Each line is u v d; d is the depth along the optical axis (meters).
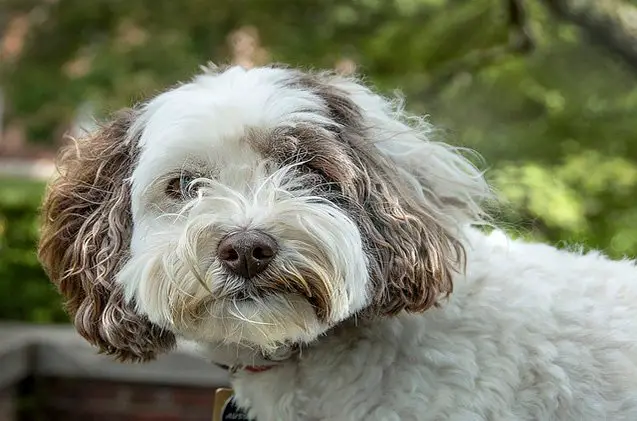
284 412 2.86
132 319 2.76
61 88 7.65
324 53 7.54
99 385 5.43
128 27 7.87
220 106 2.69
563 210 6.42
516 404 2.72
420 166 3.01
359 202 2.73
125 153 3.01
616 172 6.89
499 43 7.31
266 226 2.44
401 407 2.69
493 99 7.26
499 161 6.82
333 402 2.78
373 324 2.80
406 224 2.72
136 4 7.70
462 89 7.32
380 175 2.83
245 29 7.82
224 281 2.44
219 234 2.45
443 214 2.92
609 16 6.36
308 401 2.83
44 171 14.77
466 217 3.03
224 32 7.78
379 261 2.70
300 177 2.68
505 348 2.73
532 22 7.25
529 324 2.79
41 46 7.93
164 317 2.55
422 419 2.66
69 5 7.77
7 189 8.15
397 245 2.71
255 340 2.55
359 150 2.84
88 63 7.84
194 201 2.56
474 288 2.86
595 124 7.03
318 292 2.48
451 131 3.57
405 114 3.23
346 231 2.50
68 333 5.67
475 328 2.75
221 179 2.67
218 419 3.09
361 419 2.74
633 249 6.73
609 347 2.84
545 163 6.98
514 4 6.79
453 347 2.71
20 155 14.97
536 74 7.10
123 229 2.87
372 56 7.50
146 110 2.97
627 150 7.01
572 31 7.28
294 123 2.71
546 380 2.74
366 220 2.70
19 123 8.32
